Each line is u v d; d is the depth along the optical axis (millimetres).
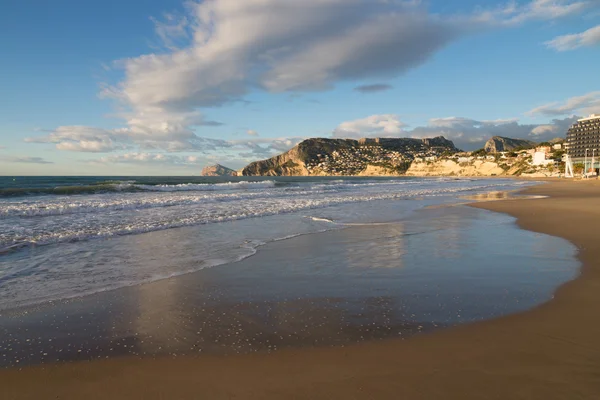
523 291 5188
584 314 4340
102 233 9656
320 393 2779
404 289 5359
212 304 4746
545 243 8836
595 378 2943
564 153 144750
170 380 2980
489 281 5715
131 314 4383
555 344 3561
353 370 3107
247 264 6891
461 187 42094
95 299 4902
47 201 17062
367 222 12789
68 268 6465
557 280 5719
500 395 2719
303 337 3762
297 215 14562
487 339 3684
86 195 22156
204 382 2951
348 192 29984
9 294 5062
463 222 12789
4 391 2799
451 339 3691
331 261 7125
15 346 3521
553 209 16547
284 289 5387
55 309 4523
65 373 3066
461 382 2896
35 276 5945
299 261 7133
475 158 186125
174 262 6984
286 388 2855
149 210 15062
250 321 4188
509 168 162625
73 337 3740
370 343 3617
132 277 5973
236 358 3328
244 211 15180
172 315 4359
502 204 19516
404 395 2732
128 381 2965
